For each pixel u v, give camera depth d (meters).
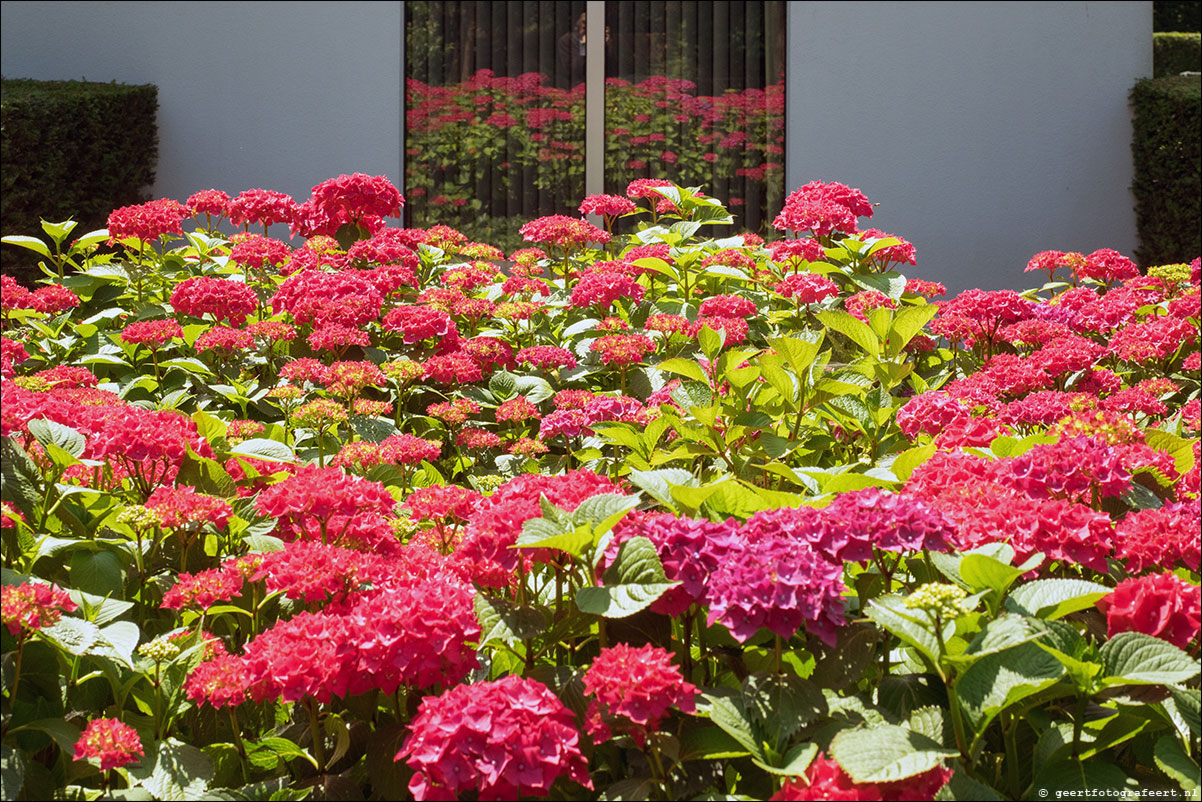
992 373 2.85
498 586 1.76
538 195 7.31
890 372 2.64
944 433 2.26
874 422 2.51
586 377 3.30
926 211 7.21
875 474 2.03
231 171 7.23
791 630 1.46
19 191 6.45
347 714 1.74
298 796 1.58
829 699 1.54
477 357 3.15
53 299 3.09
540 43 7.26
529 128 7.30
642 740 1.47
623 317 3.54
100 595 1.78
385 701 1.75
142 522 1.82
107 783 1.62
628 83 7.28
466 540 1.68
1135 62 7.16
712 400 2.59
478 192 7.31
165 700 1.68
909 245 3.87
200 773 1.59
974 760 1.45
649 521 1.59
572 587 1.67
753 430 2.48
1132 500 1.92
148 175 7.18
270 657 1.55
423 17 7.25
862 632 1.58
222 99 7.21
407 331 3.08
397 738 1.59
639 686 1.38
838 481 1.92
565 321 3.62
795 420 2.61
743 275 3.53
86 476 2.10
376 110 7.18
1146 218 7.13
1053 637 1.46
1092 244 7.22
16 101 6.40
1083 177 7.20
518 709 1.38
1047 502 1.67
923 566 1.81
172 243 5.40
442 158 7.30
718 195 7.30
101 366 3.21
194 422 2.29
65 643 1.55
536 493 1.80
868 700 1.61
